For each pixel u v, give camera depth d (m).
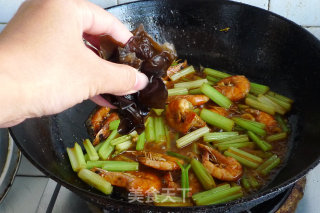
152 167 0.31
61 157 0.33
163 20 0.41
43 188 0.35
